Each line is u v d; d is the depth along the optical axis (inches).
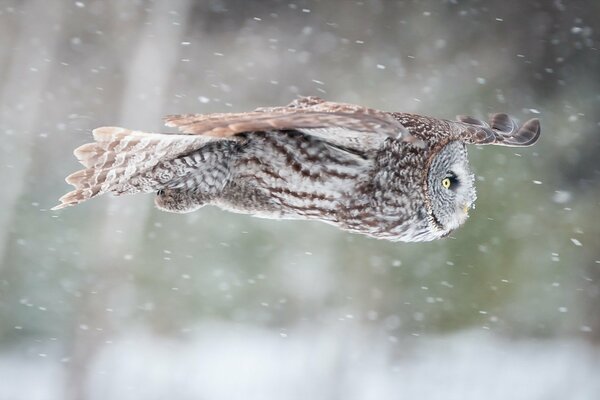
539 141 822.5
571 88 877.2
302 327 770.8
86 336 754.2
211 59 928.9
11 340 767.7
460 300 757.9
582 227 771.4
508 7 912.3
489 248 757.9
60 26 897.5
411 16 925.8
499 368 728.3
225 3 935.7
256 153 294.5
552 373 728.3
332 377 737.0
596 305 757.3
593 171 813.9
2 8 890.7
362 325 761.6
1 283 780.0
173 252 783.1
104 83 914.1
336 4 938.7
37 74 877.8
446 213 326.0
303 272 780.0
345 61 925.8
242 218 792.3
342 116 241.9
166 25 855.7
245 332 772.0
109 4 918.4
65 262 788.6
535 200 769.6
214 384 717.9
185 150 286.5
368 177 303.9
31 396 714.8
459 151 331.0
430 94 885.2
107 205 784.9
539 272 758.5
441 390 717.3
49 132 886.4
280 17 943.0
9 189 812.0
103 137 283.4
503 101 874.1
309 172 297.4
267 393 712.4
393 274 764.6
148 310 767.1
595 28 900.6
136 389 719.7
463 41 916.6
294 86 925.2
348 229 313.0
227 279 781.3
